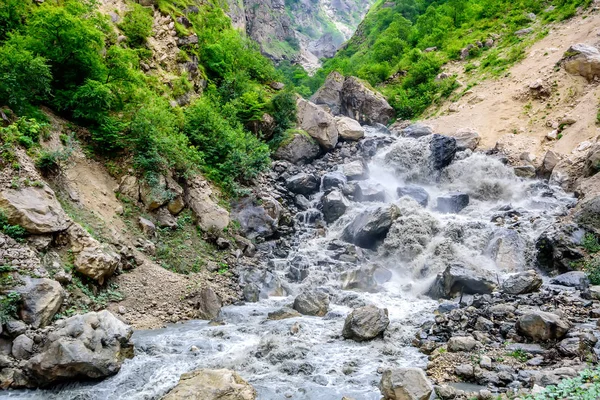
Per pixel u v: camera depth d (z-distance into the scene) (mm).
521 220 18781
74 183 14562
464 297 13648
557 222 17469
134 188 16312
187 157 18578
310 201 22688
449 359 9484
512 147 26125
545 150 24953
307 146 26188
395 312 13250
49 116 15781
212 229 17531
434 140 26219
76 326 9477
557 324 9609
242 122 25266
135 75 18469
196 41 27078
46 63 15930
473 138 27953
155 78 21719
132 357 10195
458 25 44969
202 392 7855
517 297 12453
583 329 9852
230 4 70625
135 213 15891
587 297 12062
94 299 12156
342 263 17062
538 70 30750
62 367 8766
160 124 17422
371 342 11055
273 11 107625
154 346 10734
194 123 20812
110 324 9938
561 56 30297
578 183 20672
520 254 16359
